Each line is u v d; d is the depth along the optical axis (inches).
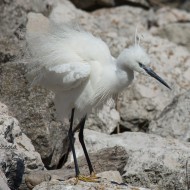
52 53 461.1
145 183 487.2
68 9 734.5
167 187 483.2
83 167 490.9
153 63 689.0
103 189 415.2
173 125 582.6
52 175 455.5
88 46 462.3
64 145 543.5
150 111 636.7
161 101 643.5
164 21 881.5
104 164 490.9
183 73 692.7
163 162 494.0
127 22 824.3
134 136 545.3
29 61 475.2
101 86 461.1
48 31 482.3
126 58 445.7
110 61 462.0
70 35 470.9
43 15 666.2
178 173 484.4
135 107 637.3
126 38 712.4
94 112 506.9
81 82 461.4
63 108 481.7
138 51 444.8
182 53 723.4
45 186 417.4
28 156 471.8
